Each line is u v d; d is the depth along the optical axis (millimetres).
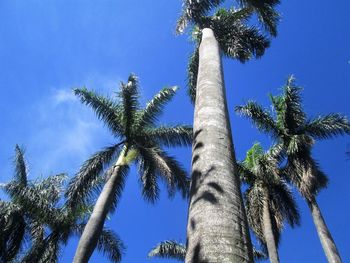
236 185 5656
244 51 16078
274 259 19297
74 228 22297
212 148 6195
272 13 16266
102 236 23531
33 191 21672
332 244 18250
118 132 22453
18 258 21453
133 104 22344
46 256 21172
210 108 7309
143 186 21594
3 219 21094
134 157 21344
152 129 22609
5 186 21594
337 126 21969
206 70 8875
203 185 5500
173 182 21328
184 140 22750
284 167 22922
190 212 5289
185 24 15586
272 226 21359
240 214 5176
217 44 10492
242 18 16906
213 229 4805
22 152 23344
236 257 4520
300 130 22484
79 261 16609
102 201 18844
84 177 20578
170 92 22922
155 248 29906
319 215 19250
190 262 4605
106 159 21484
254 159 23500
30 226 22328
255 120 22891
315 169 20438
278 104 23156
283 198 22188
